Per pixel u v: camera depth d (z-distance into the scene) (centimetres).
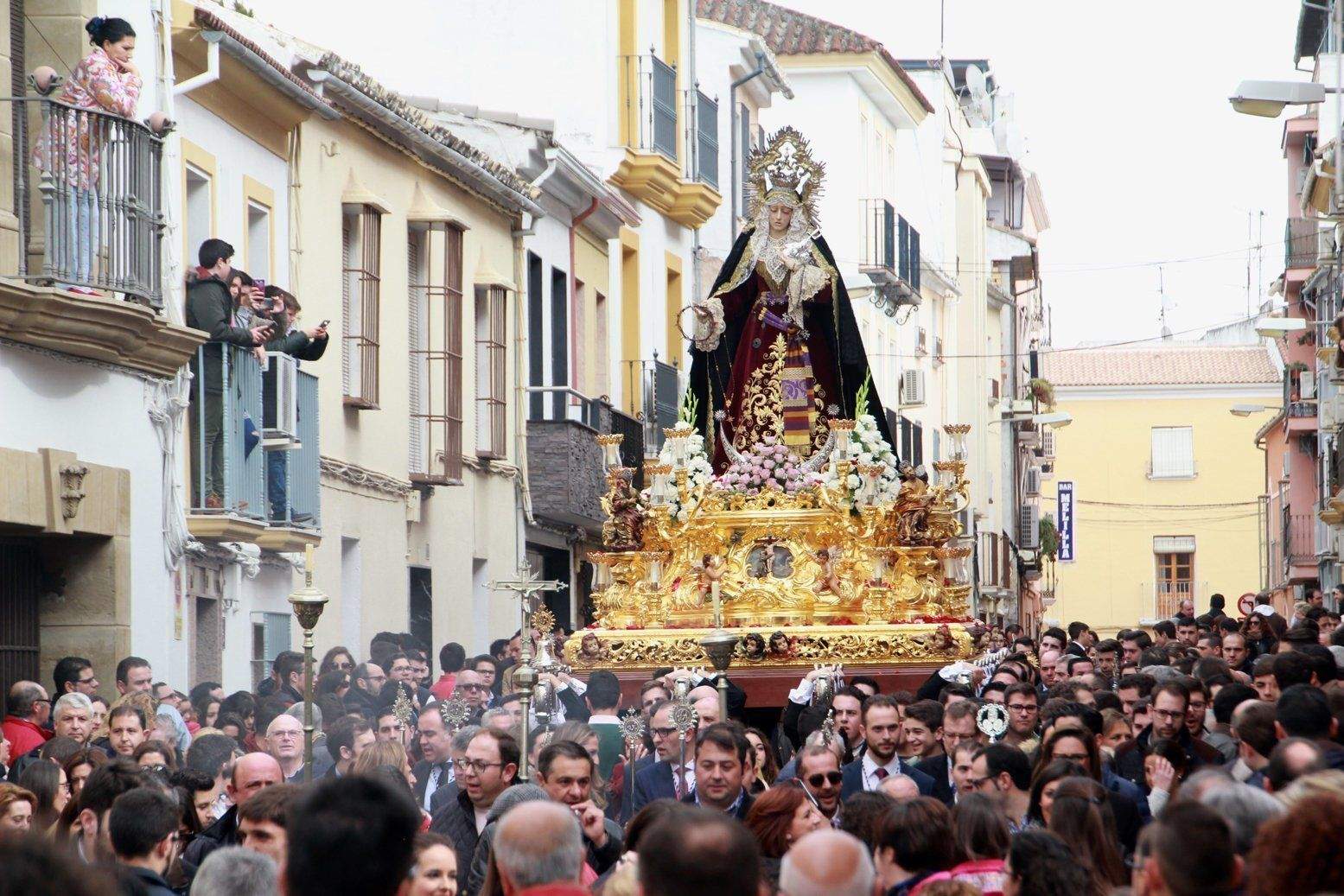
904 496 4084
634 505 4172
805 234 4284
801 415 4278
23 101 3272
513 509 5791
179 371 3669
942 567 4125
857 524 4056
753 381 4297
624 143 7031
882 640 3872
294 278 4369
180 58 3822
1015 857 1500
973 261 12025
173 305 3681
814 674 3519
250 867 1445
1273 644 4403
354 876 1126
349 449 4647
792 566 4031
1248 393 16225
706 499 4097
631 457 6744
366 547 4728
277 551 4197
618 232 6888
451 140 5156
